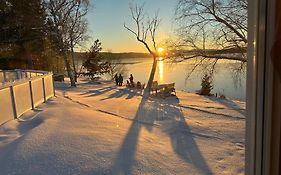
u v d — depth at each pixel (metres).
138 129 9.25
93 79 39.75
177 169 5.84
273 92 1.08
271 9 1.04
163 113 12.86
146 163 6.08
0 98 8.67
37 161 5.84
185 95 22.02
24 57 37.59
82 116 10.33
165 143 7.77
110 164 5.88
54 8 29.06
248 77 1.24
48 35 33.72
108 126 9.19
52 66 40.25
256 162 1.21
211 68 13.70
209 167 5.96
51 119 9.36
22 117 9.98
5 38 35.94
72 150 6.48
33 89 11.96
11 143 6.82
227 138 8.32
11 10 35.38
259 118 1.16
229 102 17.83
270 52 1.05
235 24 12.32
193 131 9.24
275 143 1.11
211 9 12.95
